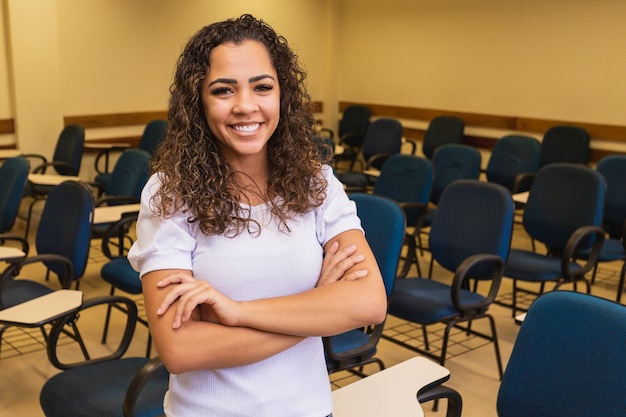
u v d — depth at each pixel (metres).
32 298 2.89
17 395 2.84
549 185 3.72
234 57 1.06
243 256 1.08
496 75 6.60
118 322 3.65
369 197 2.73
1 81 5.79
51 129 6.04
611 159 4.34
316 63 8.20
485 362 3.23
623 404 1.34
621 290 3.86
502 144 5.66
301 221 1.15
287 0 7.71
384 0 7.62
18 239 3.35
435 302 2.86
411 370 1.70
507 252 3.01
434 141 6.91
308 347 1.15
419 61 7.35
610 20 5.62
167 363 1.02
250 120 1.07
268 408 1.09
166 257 1.06
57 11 5.98
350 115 7.93
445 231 3.22
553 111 6.16
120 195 4.54
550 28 6.08
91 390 2.01
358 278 1.14
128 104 6.61
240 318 1.04
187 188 1.07
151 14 6.61
